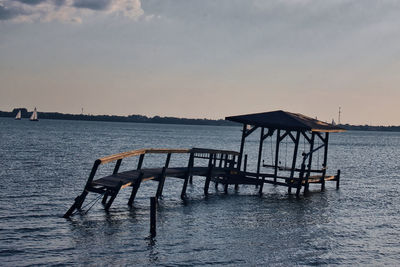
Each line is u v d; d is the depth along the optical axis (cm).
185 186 2883
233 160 3353
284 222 2322
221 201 2838
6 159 4831
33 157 5188
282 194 3206
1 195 2708
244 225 2227
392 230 2244
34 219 2164
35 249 1736
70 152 6219
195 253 1769
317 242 1981
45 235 1912
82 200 2258
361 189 3619
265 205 2758
